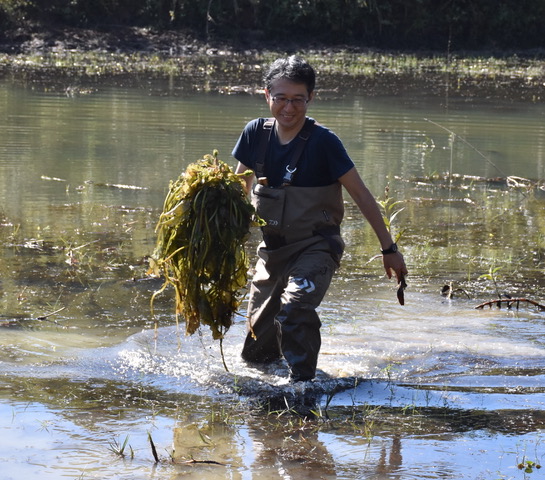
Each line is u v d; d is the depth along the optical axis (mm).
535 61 44750
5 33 40875
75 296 9750
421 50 47469
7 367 7742
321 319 9383
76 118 22406
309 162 7551
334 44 46594
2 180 15539
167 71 35094
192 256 7336
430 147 20516
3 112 22969
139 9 44688
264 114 23953
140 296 9844
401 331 9070
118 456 6082
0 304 9352
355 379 7750
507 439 6551
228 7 45688
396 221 13883
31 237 12078
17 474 5758
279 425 6742
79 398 7141
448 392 7523
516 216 14516
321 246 7656
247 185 7930
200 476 5812
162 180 16016
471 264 11570
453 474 5941
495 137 22141
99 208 13883
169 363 8016
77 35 41812
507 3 48781
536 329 9234
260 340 8016
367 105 27047
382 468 6012
